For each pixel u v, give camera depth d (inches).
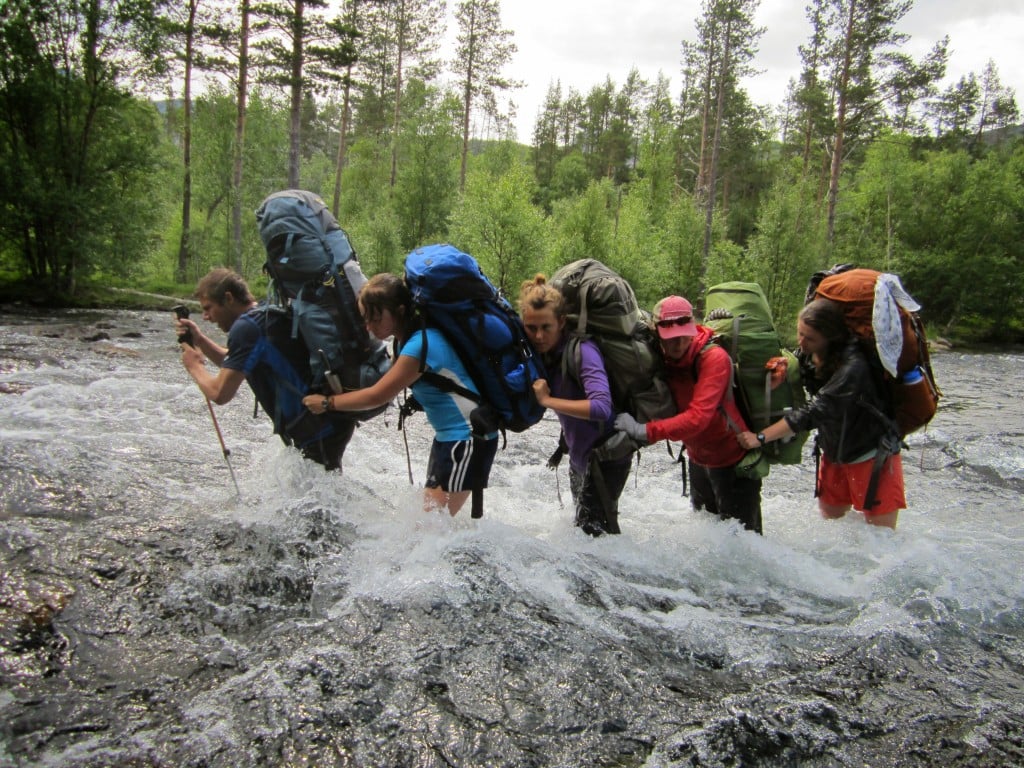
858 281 162.9
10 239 787.4
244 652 113.3
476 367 140.6
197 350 168.9
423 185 1460.4
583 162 2967.5
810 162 2004.2
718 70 1657.2
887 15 1273.4
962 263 1502.2
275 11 1057.5
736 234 2353.6
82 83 789.2
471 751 95.0
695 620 135.6
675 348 149.6
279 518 161.0
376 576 139.8
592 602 139.3
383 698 104.0
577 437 154.6
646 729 102.5
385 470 234.2
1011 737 104.9
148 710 98.0
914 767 97.7
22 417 256.8
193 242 1306.6
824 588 154.4
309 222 156.6
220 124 1325.0
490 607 131.0
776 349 160.7
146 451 219.9
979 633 137.7
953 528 212.5
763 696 111.5
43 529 148.6
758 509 175.8
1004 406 536.1
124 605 122.7
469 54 1841.8
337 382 157.8
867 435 168.2
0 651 106.6
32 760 87.0
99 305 797.2
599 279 146.2
